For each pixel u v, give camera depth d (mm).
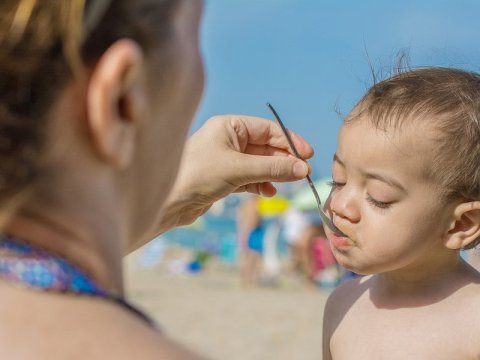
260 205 18406
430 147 2414
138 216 1081
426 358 2404
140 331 889
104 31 916
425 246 2439
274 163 2324
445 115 2467
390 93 2562
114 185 1003
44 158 898
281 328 10445
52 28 885
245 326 10586
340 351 2629
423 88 2564
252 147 2479
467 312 2418
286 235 21281
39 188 910
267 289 16828
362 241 2432
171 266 21516
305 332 10148
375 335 2525
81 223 946
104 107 888
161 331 945
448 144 2428
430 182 2406
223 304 13023
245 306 12766
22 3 886
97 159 937
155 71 984
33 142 889
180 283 18000
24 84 884
